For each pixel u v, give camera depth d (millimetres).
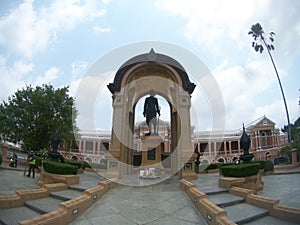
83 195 5676
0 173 11977
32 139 17234
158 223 4539
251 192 5938
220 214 4148
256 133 38219
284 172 14766
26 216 4754
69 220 4492
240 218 4480
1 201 5035
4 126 17734
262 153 34781
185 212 5227
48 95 18719
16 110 17750
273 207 4891
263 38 26828
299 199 5852
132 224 4480
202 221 4676
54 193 6324
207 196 5629
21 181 9047
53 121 17500
